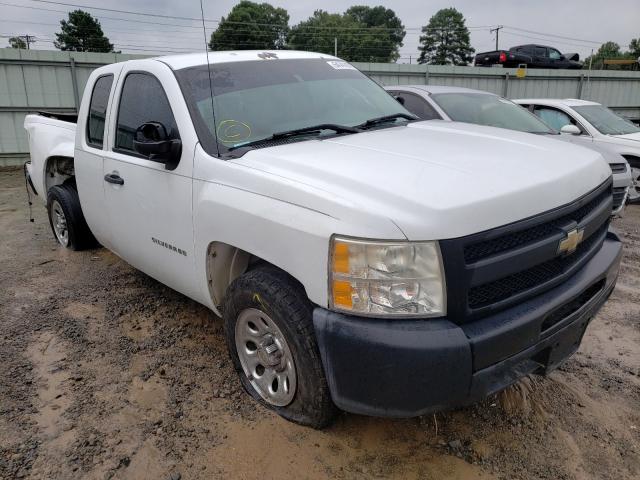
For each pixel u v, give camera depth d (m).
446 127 3.50
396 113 3.78
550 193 2.37
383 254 2.04
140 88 3.54
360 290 2.09
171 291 4.45
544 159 2.71
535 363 2.44
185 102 3.10
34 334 3.74
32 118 6.02
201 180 2.85
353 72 4.09
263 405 2.83
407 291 2.05
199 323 3.88
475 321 2.16
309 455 2.51
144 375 3.20
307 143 2.97
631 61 33.81
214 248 2.89
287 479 2.38
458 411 2.81
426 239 2.03
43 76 13.43
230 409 2.86
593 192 2.67
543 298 2.35
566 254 2.44
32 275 4.88
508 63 24.42
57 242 5.92
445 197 2.13
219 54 3.58
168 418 2.80
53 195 5.45
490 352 2.11
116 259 5.25
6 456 2.54
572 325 2.48
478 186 2.25
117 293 4.43
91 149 4.04
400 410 2.11
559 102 9.02
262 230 2.45
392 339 2.03
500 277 2.16
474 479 2.37
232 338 2.90
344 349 2.12
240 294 2.67
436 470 2.42
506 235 2.18
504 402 2.88
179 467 2.46
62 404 2.94
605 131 8.41
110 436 2.68
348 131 3.25
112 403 2.94
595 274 2.63
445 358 2.02
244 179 2.60
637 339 3.67
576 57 27.66
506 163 2.56
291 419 2.66
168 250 3.24
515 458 2.49
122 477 2.41
